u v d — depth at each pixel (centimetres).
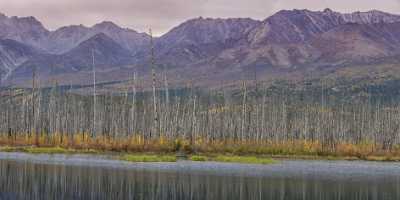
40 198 6944
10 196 7031
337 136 19562
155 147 14500
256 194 7669
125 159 12356
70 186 7950
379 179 9781
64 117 19450
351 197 7588
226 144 15862
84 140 15562
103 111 19775
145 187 8025
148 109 19912
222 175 9756
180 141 14750
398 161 15762
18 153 13712
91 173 9506
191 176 9475
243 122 17362
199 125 19025
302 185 8675
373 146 17950
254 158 13675
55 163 11156
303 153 16088
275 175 10019
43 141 15900
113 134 17375
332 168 12106
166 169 10575
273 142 17175
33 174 9125
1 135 17488
